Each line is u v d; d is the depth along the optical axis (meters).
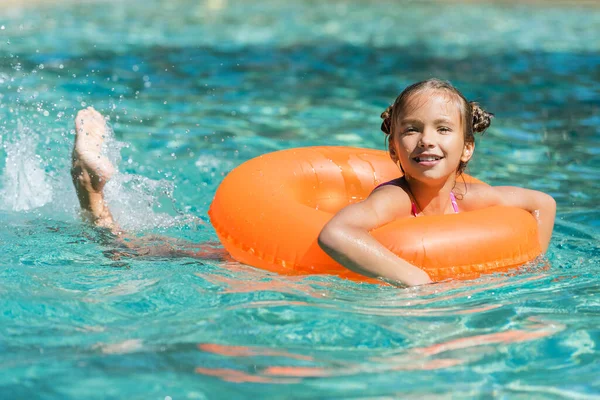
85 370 2.12
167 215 4.03
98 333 2.40
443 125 3.06
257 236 3.17
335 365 2.20
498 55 9.87
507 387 2.08
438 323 2.53
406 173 3.21
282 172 3.65
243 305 2.66
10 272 2.98
